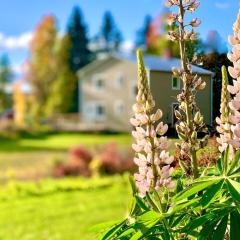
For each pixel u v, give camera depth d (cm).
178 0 206
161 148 208
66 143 4391
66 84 5678
